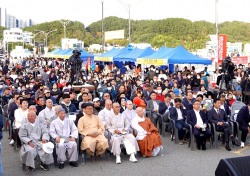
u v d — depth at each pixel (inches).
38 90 543.5
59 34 4717.0
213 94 558.3
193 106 414.9
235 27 3376.0
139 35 3587.6
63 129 341.7
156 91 594.9
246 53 2135.8
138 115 379.9
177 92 636.1
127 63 1278.3
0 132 285.3
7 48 4554.6
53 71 930.1
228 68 713.0
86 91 499.5
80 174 312.8
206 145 420.2
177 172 318.0
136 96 522.0
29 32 5364.2
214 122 405.1
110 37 1952.5
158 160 357.1
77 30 4714.6
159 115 481.7
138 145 368.5
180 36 3326.8
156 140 371.2
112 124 370.6
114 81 670.5
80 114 380.8
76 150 334.0
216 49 966.4
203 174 312.3
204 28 3361.2
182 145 421.4
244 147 409.4
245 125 406.9
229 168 175.8
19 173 316.2
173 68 1113.4
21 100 405.7
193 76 766.5
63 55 1638.8
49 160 324.2
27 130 326.0
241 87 654.5
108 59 1196.5
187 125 405.7
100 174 312.7
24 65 1601.9
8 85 698.8
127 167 333.4
